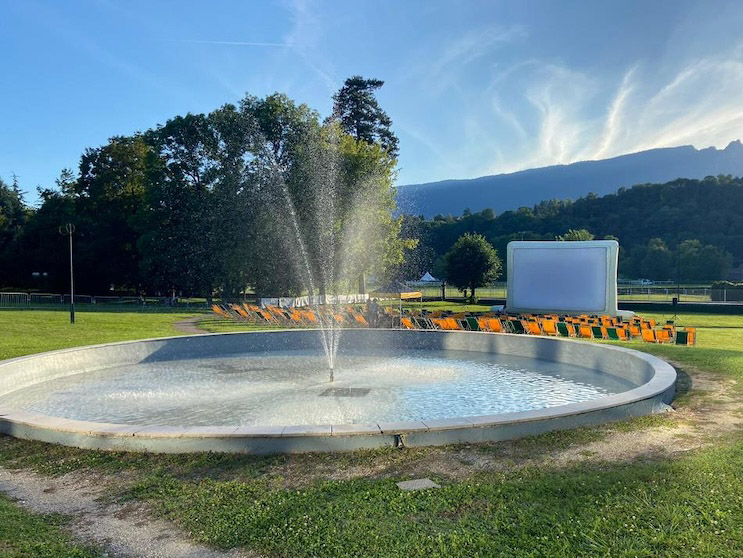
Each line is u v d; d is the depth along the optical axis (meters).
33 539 4.09
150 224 42.41
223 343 15.42
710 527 3.76
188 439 5.84
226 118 40.19
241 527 4.15
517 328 18.84
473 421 6.05
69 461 5.80
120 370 12.85
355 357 14.64
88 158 50.19
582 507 4.16
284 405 9.03
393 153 49.62
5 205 65.19
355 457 5.52
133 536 4.13
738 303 35.28
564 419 6.36
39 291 52.09
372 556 3.61
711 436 6.03
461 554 3.57
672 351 12.56
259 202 36.81
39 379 11.42
